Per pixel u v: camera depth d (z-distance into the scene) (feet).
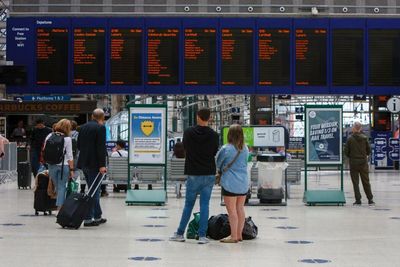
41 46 87.76
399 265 28.14
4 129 102.53
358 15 90.22
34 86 87.71
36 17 87.92
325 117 56.18
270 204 55.16
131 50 87.45
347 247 32.96
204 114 34.04
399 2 90.99
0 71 82.07
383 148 113.09
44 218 44.91
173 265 27.86
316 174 109.50
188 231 35.94
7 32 88.02
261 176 55.47
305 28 87.66
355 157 55.72
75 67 87.40
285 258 29.76
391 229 39.96
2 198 60.23
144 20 87.45
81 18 87.51
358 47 87.86
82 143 40.52
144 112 55.72
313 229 39.93
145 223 42.50
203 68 87.35
